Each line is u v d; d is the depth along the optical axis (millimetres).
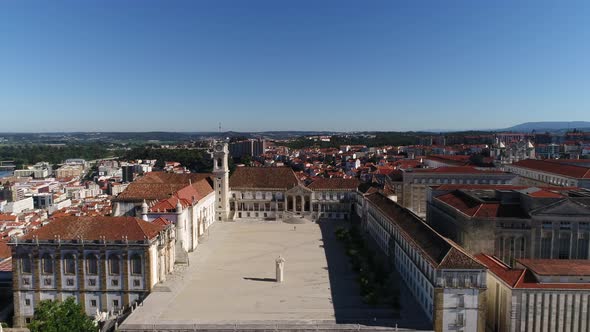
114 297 121875
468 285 99312
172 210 154875
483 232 126562
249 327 102062
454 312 100062
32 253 120875
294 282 137125
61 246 120125
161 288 123625
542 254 126562
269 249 177250
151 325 103188
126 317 110750
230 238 195500
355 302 119625
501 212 128500
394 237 147250
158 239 128625
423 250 112188
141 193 182875
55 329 97688
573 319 97562
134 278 121562
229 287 132375
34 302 122188
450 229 144250
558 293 97188
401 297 121375
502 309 102188
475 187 171125
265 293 127312
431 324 103000
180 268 147875
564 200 124125
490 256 120438
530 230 125750
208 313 112062
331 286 133250
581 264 106250
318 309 114625
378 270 137375
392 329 100188
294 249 177000
